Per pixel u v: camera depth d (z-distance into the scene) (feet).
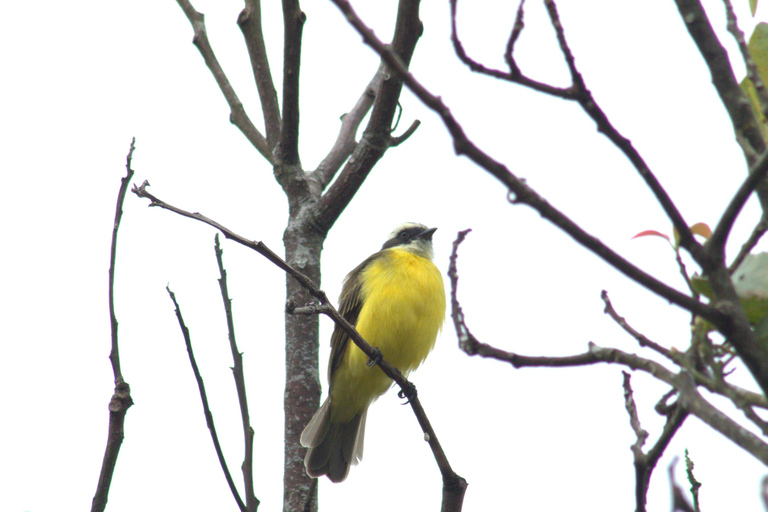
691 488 22.58
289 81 40.06
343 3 13.58
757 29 20.63
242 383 27.91
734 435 14.01
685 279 16.85
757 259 16.38
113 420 23.18
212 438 26.58
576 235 13.76
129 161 25.64
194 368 26.84
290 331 39.70
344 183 40.96
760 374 13.84
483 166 13.67
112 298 24.52
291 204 42.27
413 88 13.50
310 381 38.70
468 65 14.94
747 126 17.56
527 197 13.70
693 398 14.85
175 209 25.59
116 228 25.13
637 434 18.35
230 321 28.45
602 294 18.25
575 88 14.64
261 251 26.43
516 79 14.85
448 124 13.53
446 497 28.27
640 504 17.49
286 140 41.88
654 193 14.55
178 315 27.12
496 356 16.99
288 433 37.76
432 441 28.76
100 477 22.90
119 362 23.98
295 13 38.34
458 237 19.40
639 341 17.19
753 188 13.91
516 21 14.76
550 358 16.88
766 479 11.10
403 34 38.24
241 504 26.27
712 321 14.03
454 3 14.83
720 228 14.34
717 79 18.02
